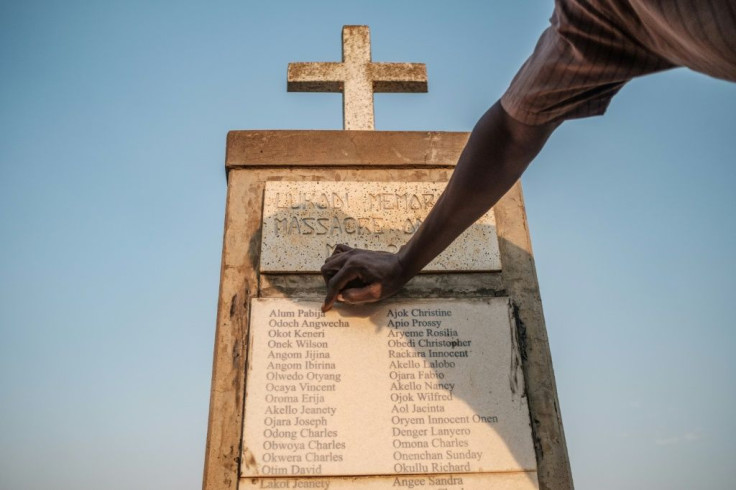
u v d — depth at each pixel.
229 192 2.92
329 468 2.28
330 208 2.87
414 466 2.31
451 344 2.56
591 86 1.33
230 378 2.48
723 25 0.83
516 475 2.33
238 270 2.72
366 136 3.05
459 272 2.75
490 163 1.67
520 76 1.47
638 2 0.97
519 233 2.91
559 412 2.50
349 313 2.58
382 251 2.57
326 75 3.35
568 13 1.19
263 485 2.25
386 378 2.46
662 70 1.19
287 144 3.01
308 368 2.46
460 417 2.41
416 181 2.99
